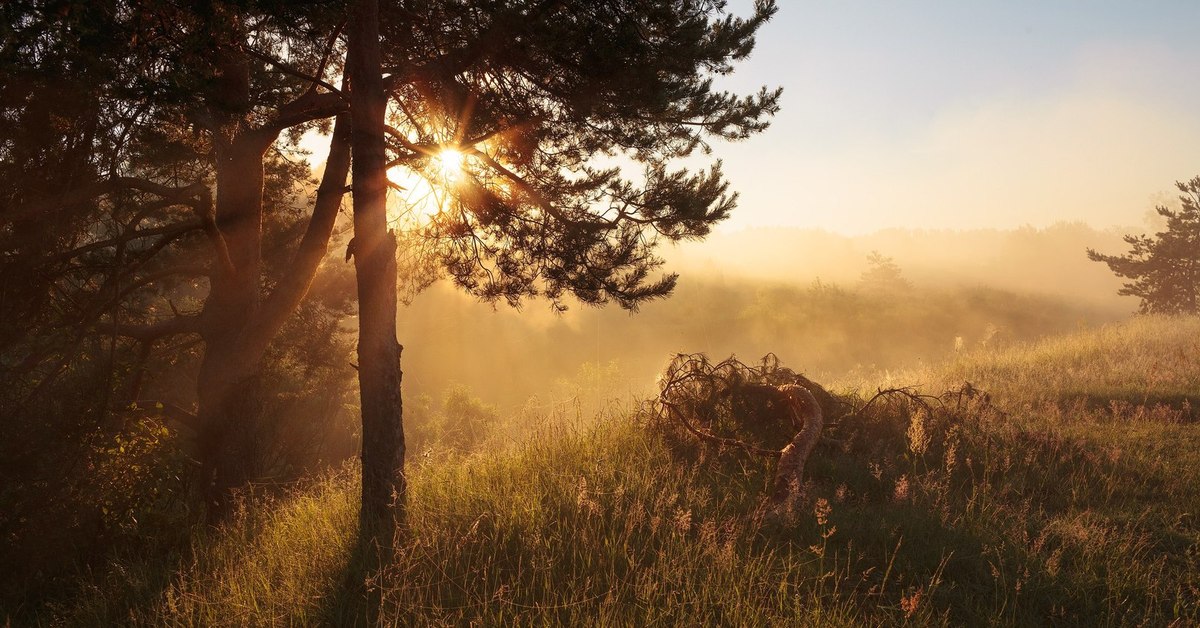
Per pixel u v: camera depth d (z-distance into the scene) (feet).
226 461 33.73
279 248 43.93
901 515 18.85
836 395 29.48
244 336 33.53
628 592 15.16
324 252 34.19
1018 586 14.17
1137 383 34.73
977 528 18.04
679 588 14.96
